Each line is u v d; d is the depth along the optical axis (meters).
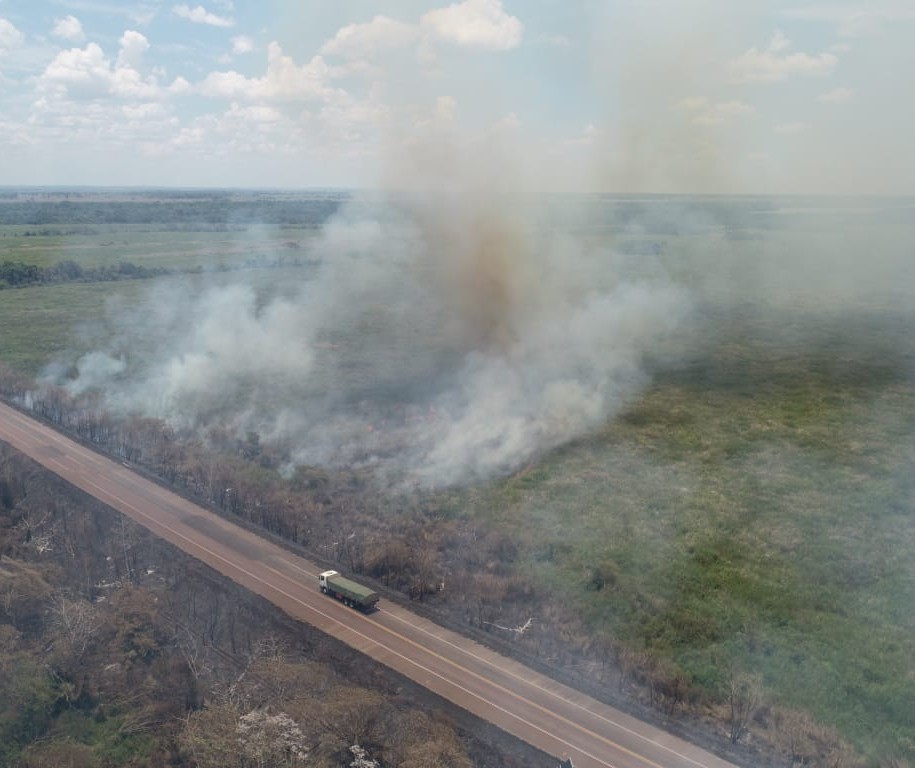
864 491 88.06
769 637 59.22
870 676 54.94
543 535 75.81
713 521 79.69
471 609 61.22
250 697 48.16
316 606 60.97
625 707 49.84
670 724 48.38
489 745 46.00
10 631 55.59
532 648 56.28
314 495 83.38
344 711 44.75
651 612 62.69
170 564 67.12
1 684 50.38
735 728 47.56
